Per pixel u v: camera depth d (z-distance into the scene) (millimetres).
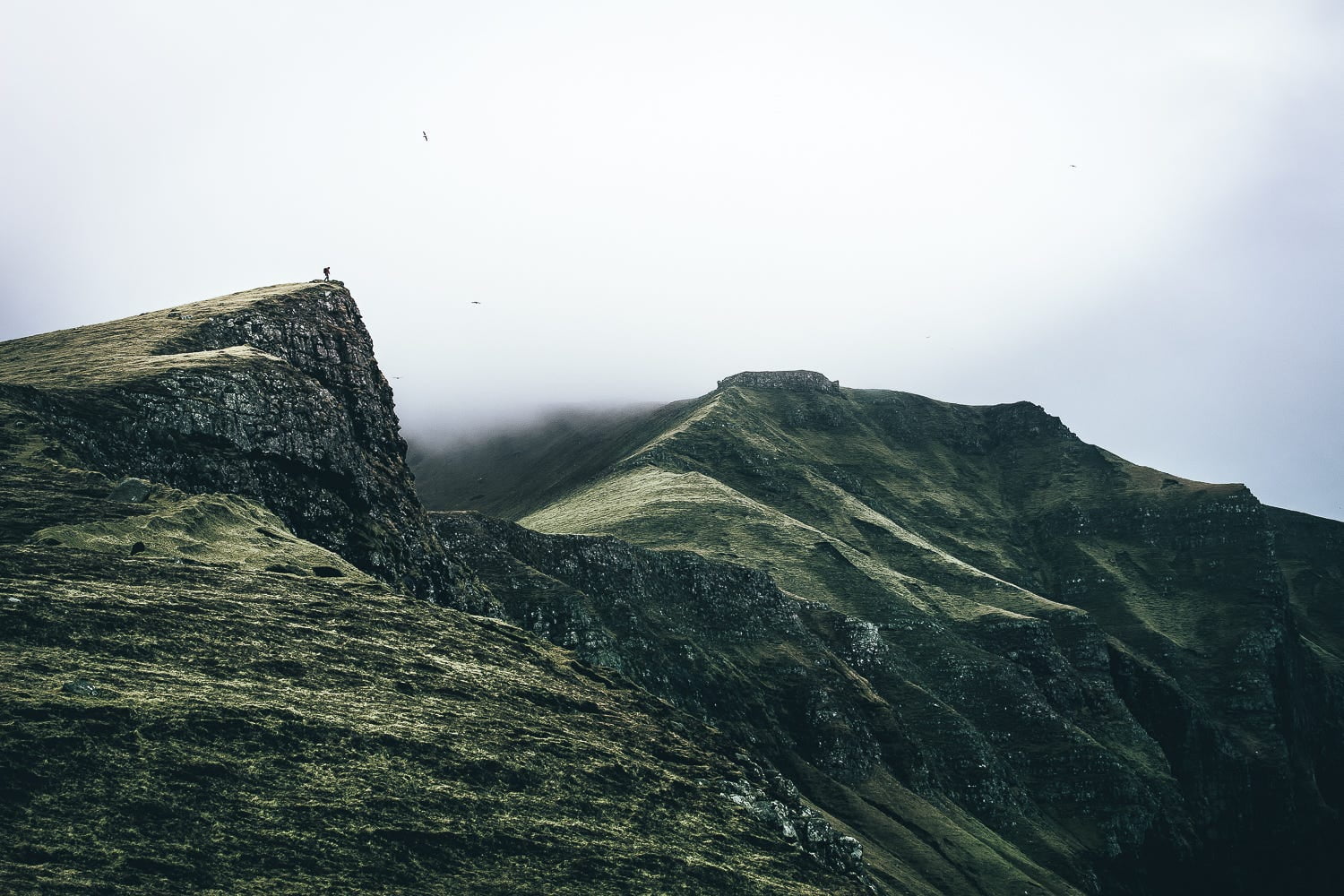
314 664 87188
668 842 86438
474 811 77312
